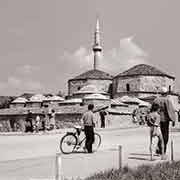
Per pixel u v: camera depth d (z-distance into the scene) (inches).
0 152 784.9
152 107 665.0
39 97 3334.2
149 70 3233.3
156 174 480.4
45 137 1274.6
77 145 753.0
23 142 1053.8
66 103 2731.3
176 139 1099.9
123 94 3243.1
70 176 462.0
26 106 3312.0
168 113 657.6
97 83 3376.0
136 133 1423.5
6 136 1358.3
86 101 2564.0
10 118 2438.5
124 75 3267.7
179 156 685.3
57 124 2143.2
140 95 3142.2
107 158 578.6
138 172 487.2
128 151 753.6
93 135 732.0
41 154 740.0
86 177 459.5
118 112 2145.7
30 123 1596.9
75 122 2080.5
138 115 2352.4
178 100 3235.7
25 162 542.0
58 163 387.2
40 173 478.6
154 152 737.0
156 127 649.6
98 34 4210.1
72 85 3481.8
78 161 517.0
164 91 673.0
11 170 496.1
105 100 2571.4
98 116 1946.4
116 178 455.2
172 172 489.4
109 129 1712.6
